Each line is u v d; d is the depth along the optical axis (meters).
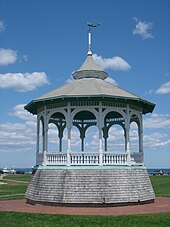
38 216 19.77
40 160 26.95
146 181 26.45
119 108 25.98
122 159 25.20
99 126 24.83
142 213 20.86
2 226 17.17
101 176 23.97
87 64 29.47
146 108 29.55
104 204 23.41
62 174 24.31
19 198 30.84
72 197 23.55
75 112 25.31
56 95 25.52
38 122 28.66
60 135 30.36
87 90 25.52
